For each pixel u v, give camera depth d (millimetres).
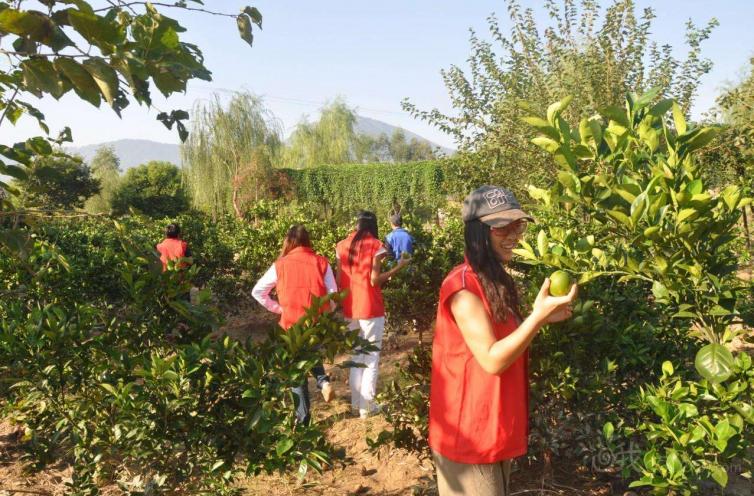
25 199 2275
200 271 9812
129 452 2514
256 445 2410
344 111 50312
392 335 7719
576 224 5379
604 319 3344
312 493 3758
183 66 1714
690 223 2361
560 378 3213
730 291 2527
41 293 4297
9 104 1930
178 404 2371
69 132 2273
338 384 6137
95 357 2723
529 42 10094
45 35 1536
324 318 2416
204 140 34562
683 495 2549
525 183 9492
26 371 2584
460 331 2072
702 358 2467
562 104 2576
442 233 7809
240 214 33125
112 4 1855
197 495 2754
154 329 2793
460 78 10273
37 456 2904
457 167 10227
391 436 3420
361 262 5078
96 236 9227
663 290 2590
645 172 2703
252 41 2043
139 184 54969
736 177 7715
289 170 38219
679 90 9617
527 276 4336
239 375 2357
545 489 3477
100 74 1568
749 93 8445
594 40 9836
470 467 2064
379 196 37844
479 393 2047
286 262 4680
